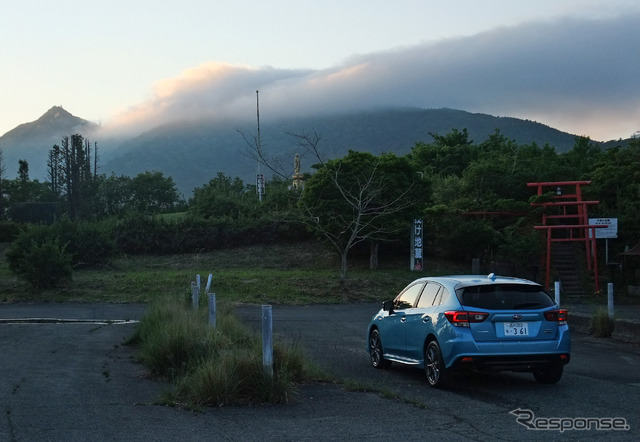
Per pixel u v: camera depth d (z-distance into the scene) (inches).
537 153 2353.6
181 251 1653.5
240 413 336.5
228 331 563.5
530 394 395.9
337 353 603.2
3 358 540.1
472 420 322.0
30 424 305.7
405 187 1391.5
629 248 1423.5
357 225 1243.2
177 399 362.9
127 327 813.2
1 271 1421.0
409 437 287.4
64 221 1460.4
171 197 3363.7
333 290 1219.2
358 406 354.9
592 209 1533.0
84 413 331.9
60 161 2965.1
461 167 2358.5
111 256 1476.4
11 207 2417.6
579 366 522.9
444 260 1528.1
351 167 1403.8
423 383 441.1
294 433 293.9
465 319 402.3
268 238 1694.1
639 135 1665.8
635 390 408.8
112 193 3208.7
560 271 1360.7
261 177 1974.7
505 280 425.4
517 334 403.9
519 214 1497.3
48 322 897.5
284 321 908.6
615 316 766.5
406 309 469.7
